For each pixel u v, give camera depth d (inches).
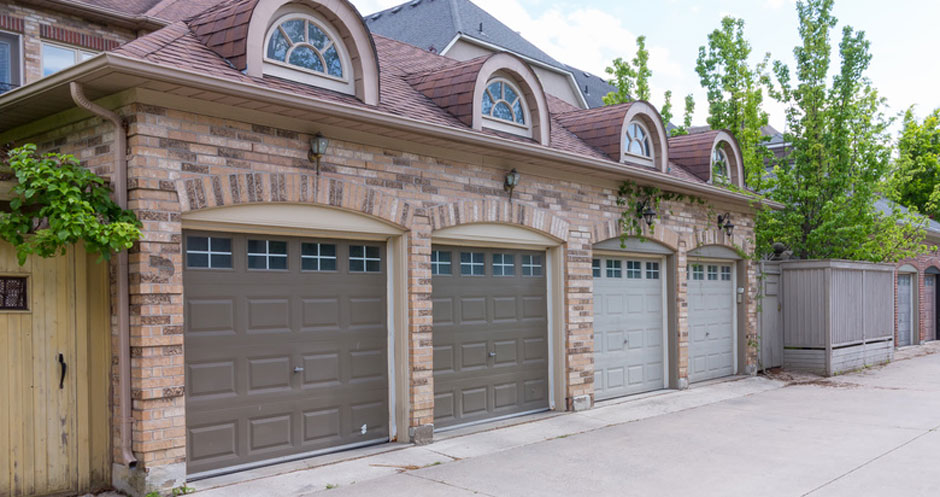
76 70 226.7
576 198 422.0
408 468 290.4
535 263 407.8
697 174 566.9
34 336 239.8
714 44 690.2
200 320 263.9
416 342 326.0
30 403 237.9
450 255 360.5
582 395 419.5
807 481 279.4
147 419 238.8
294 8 301.4
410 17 952.3
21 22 383.9
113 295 249.8
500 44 930.1
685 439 353.4
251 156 271.0
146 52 253.4
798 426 387.5
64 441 244.5
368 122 289.6
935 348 865.5
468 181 356.8
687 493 264.2
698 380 544.4
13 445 233.8
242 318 276.2
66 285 247.1
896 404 459.8
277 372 286.7
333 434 305.7
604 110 490.6
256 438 279.3
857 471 293.9
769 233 655.8
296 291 294.2
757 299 605.0
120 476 247.6
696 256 532.4
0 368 232.5
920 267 921.5
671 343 503.2
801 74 671.1
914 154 1194.0
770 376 591.2
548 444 339.0
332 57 317.7
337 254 310.3
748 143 674.8
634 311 482.3
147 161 241.9
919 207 1227.2
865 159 666.8
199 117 256.5
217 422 267.4
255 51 280.5
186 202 251.1
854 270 657.0
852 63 653.3
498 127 386.6
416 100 370.0
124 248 237.1
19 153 227.6
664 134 502.9
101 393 251.9
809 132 663.8
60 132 275.4
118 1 445.4
